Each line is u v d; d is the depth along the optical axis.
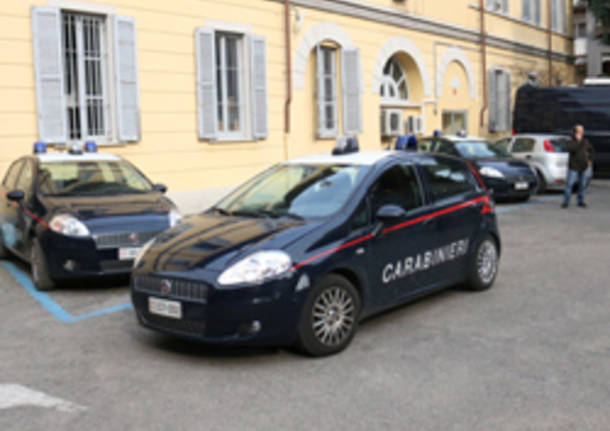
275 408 3.96
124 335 5.48
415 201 5.86
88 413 3.94
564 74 29.19
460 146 14.38
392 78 18.66
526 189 13.86
